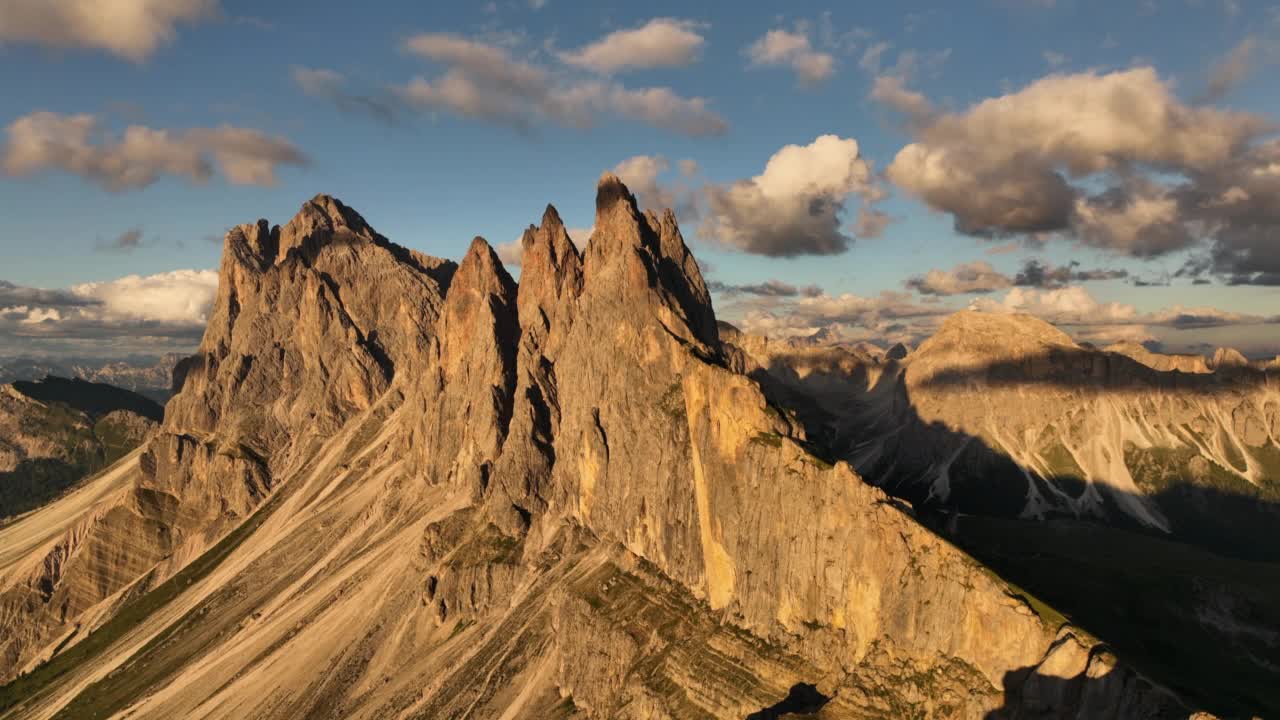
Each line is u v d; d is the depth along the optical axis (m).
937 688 130.75
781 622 165.12
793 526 163.50
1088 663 118.19
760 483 173.62
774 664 157.50
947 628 134.12
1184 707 109.19
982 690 126.56
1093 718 115.69
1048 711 119.31
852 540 150.88
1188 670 156.38
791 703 148.12
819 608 157.00
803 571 160.38
